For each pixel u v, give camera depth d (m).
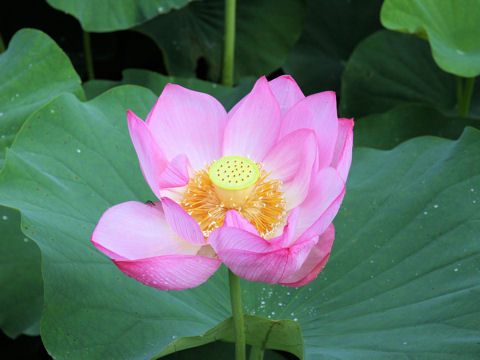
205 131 1.29
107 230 1.22
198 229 1.20
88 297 1.30
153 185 1.23
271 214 1.27
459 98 1.79
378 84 1.94
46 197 1.33
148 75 1.70
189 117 1.28
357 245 1.38
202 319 1.33
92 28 1.64
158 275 1.20
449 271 1.33
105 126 1.42
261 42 2.09
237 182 1.26
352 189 1.43
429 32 1.59
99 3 1.65
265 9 2.08
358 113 1.93
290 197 1.27
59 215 1.33
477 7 1.62
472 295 1.30
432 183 1.41
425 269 1.34
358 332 1.31
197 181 1.27
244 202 1.27
